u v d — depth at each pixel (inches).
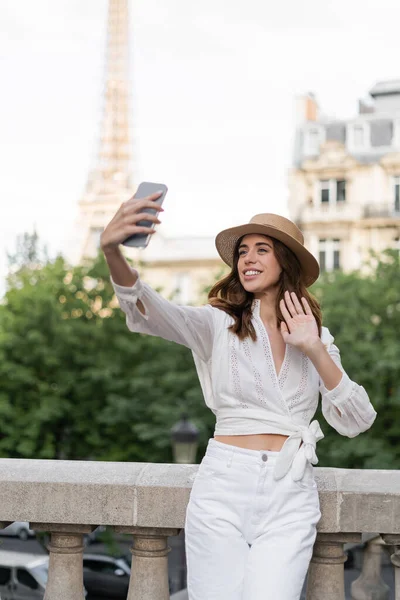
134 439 817.5
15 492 133.0
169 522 129.8
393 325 810.8
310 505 110.0
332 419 113.6
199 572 108.2
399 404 750.5
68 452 834.8
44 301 826.2
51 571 134.7
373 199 1502.2
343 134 1558.8
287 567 104.2
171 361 834.8
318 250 1528.1
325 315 806.5
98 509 131.3
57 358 815.1
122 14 2957.7
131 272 107.1
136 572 133.3
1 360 800.9
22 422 787.4
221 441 113.2
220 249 124.6
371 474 136.2
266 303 117.3
